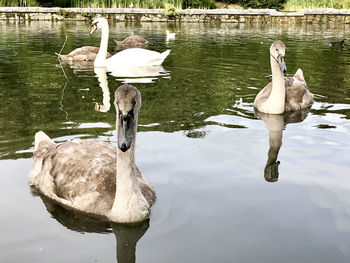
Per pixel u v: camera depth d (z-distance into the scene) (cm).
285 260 234
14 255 240
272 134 407
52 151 317
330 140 391
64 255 241
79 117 441
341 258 235
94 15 1476
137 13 1505
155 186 308
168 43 989
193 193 300
